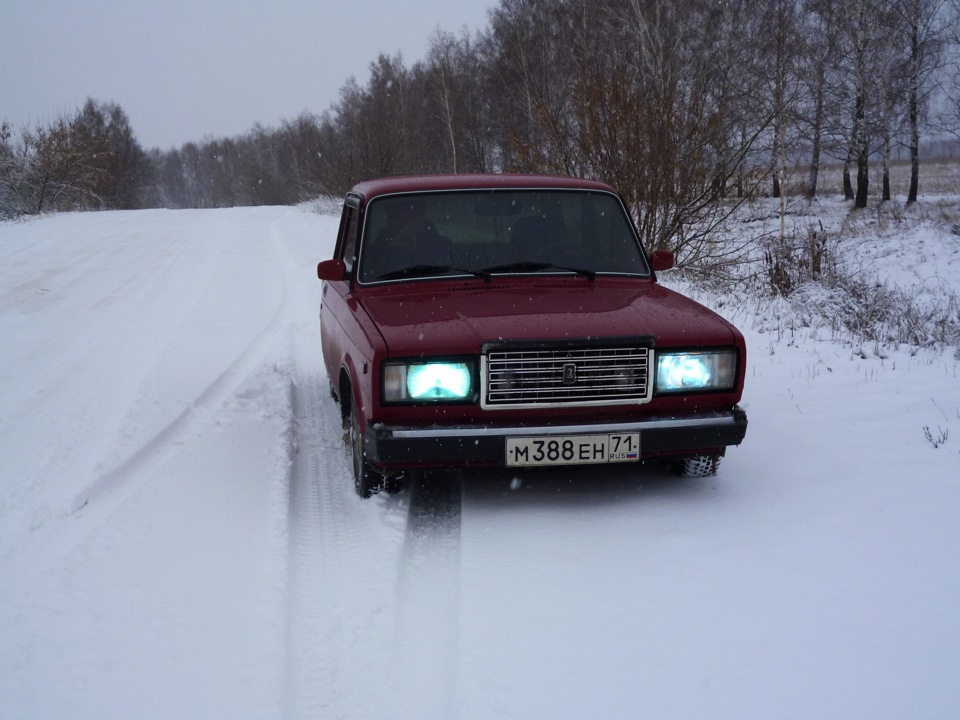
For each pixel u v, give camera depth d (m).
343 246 6.21
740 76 23.22
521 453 4.06
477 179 5.34
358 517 4.39
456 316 4.34
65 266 14.95
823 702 2.70
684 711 2.66
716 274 12.62
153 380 7.11
